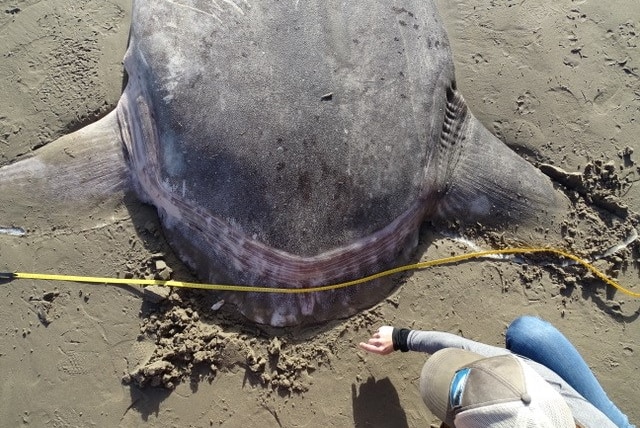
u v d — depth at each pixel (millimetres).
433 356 2082
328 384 2822
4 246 2973
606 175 3322
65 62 3467
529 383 1622
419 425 2781
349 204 2725
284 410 2766
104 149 3068
